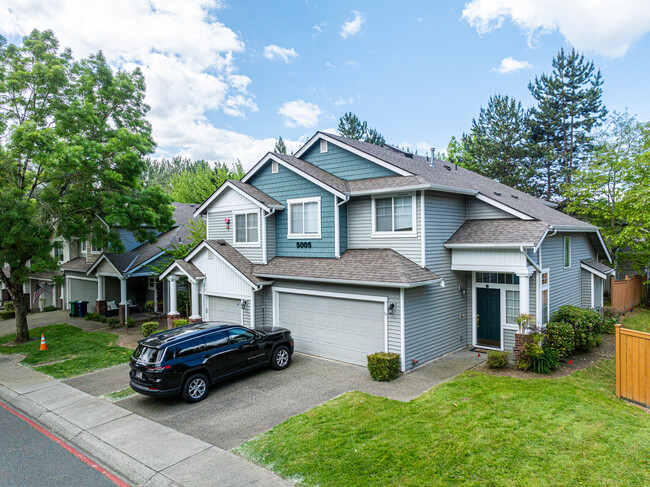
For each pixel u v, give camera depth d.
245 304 15.57
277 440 7.93
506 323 13.98
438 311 13.45
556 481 6.05
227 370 11.15
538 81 36.09
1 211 14.78
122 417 9.55
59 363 14.68
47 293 31.86
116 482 6.89
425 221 12.84
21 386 12.16
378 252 13.62
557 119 35.16
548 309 14.62
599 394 9.59
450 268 14.04
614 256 23.58
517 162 36.94
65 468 7.41
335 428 8.25
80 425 9.12
